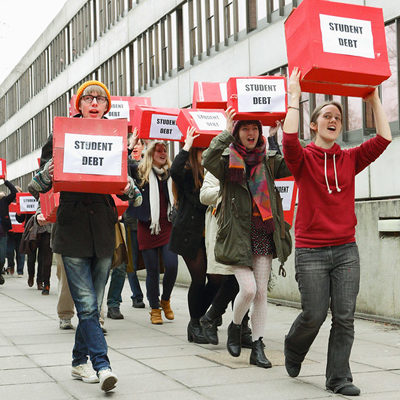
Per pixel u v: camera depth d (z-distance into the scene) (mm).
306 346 4832
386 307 7805
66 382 4984
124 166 4727
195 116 6312
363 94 4770
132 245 9422
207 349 6270
